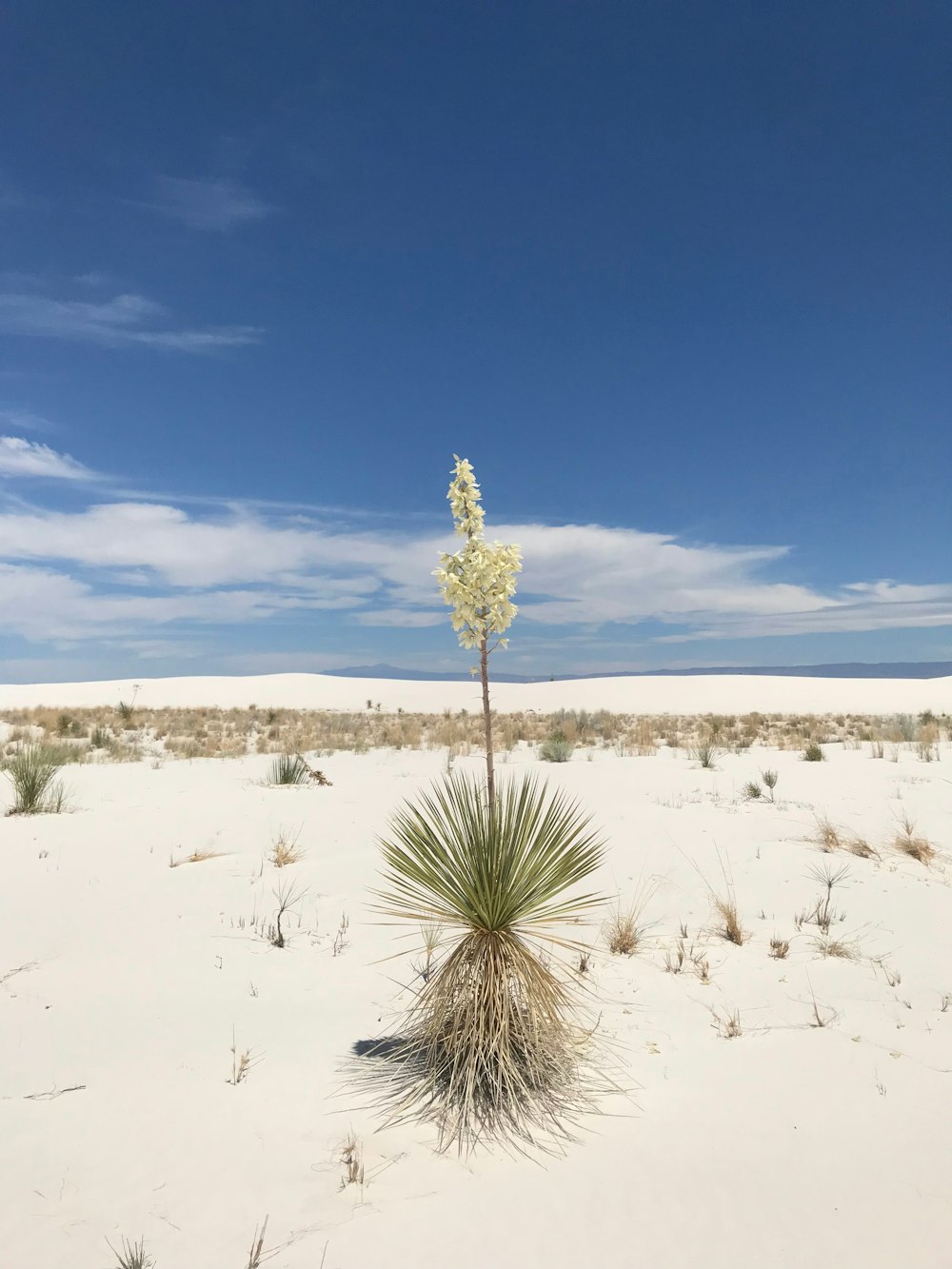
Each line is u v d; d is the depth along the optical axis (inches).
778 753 762.8
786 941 256.8
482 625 184.1
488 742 181.3
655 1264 107.7
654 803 475.8
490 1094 162.4
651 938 262.1
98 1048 181.0
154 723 1330.0
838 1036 187.8
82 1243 112.3
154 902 291.3
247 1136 144.3
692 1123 149.6
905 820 414.9
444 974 173.0
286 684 2431.1
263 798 502.3
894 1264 107.1
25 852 353.1
